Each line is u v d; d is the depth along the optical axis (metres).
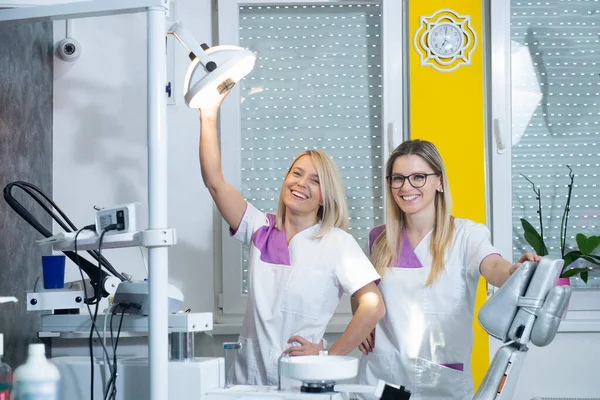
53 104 3.43
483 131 3.35
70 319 2.20
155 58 1.99
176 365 1.99
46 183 3.33
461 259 2.70
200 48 2.31
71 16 2.08
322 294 2.60
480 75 3.36
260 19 3.54
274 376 2.54
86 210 3.41
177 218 3.41
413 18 3.37
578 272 3.18
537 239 3.24
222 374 2.06
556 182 3.48
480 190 3.33
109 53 3.44
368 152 3.51
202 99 2.48
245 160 3.52
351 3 3.50
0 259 2.73
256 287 2.62
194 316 2.05
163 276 1.96
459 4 3.37
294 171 2.68
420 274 2.70
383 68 3.40
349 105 3.52
